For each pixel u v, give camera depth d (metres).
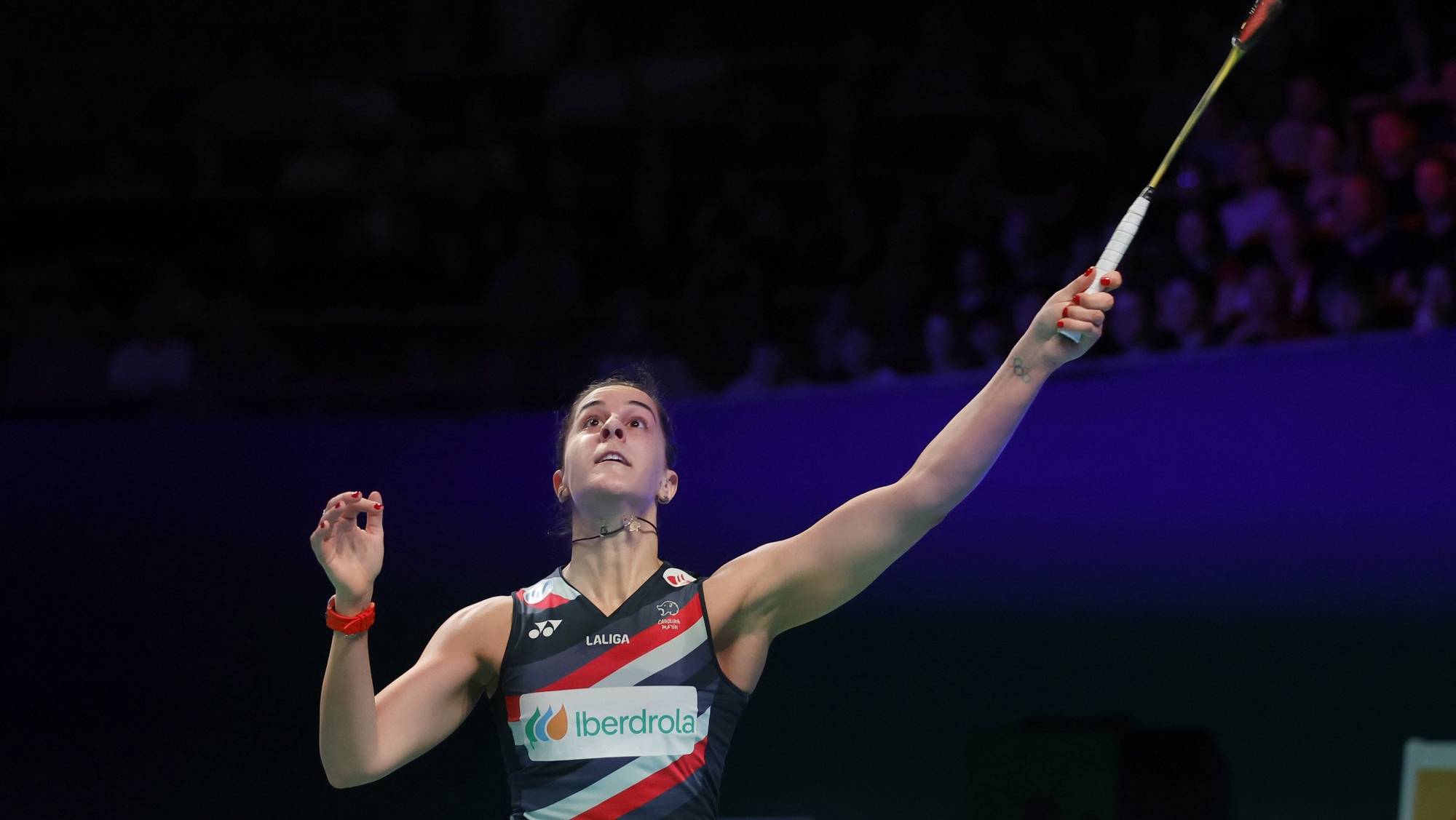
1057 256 13.91
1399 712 7.71
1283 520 8.20
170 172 18.05
